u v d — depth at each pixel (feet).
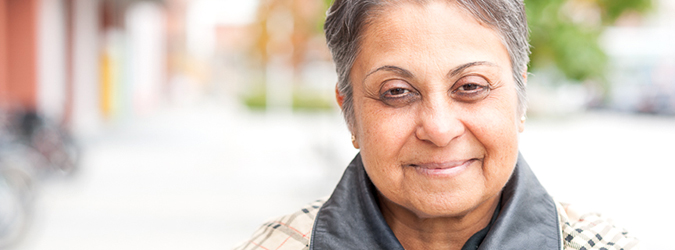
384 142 3.58
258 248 4.15
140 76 76.18
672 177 30.76
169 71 113.60
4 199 16.89
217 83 166.50
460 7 3.43
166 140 47.75
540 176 30.45
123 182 27.37
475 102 3.49
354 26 3.63
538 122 67.36
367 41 3.59
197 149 41.65
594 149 43.88
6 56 38.93
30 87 39.37
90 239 17.67
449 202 3.55
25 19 39.11
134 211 21.35
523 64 3.76
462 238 3.94
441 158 3.50
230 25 158.61
